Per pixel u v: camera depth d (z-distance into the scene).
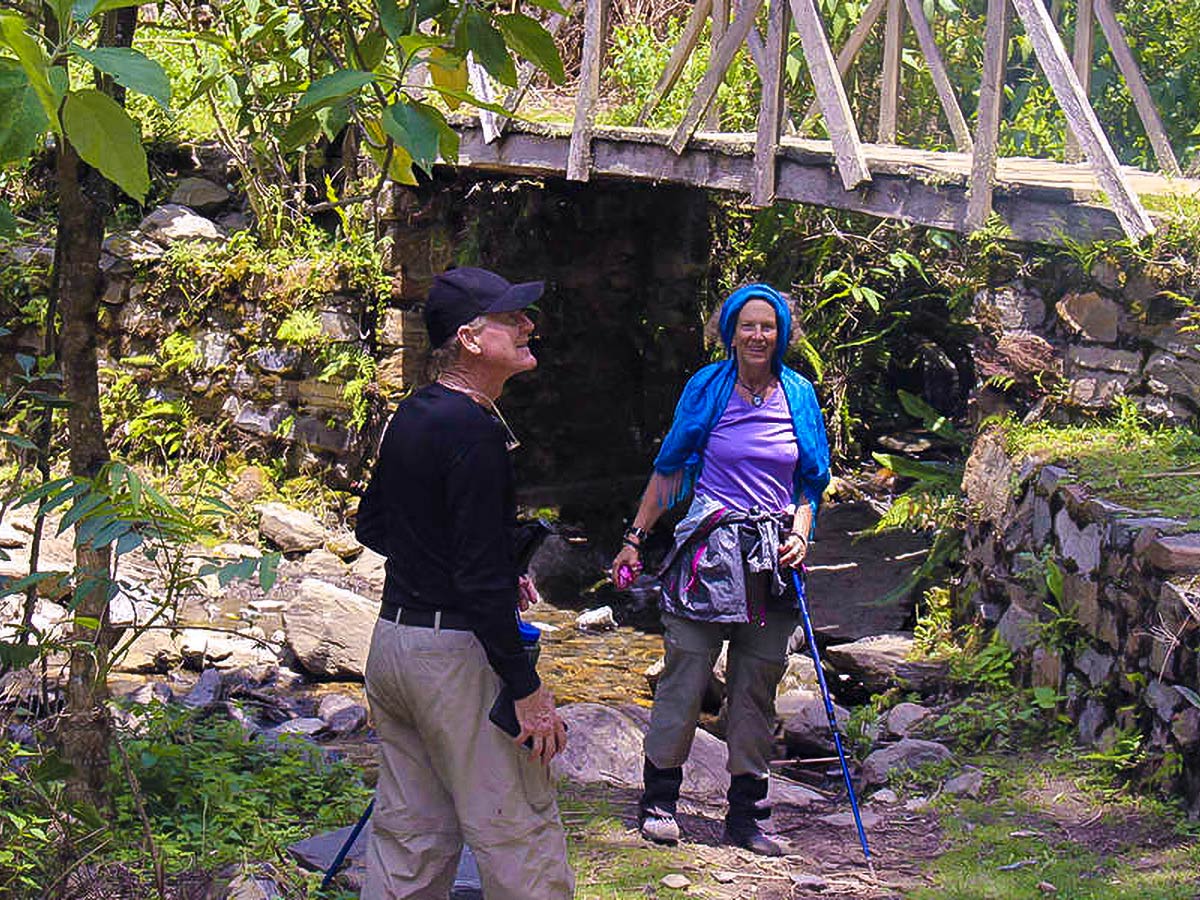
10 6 3.14
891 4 8.05
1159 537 4.79
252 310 9.98
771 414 4.40
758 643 4.35
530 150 8.02
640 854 4.34
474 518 2.90
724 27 7.56
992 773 5.03
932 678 6.22
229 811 4.27
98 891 3.53
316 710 6.80
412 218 9.59
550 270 10.13
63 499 3.28
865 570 7.94
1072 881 4.05
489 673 3.00
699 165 7.16
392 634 3.01
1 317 10.09
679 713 4.38
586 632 8.63
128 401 10.20
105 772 4.03
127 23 3.91
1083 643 5.34
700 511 4.35
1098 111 8.62
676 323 10.57
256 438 10.02
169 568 3.88
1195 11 8.37
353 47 3.47
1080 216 5.97
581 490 10.49
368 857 3.14
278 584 8.82
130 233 10.29
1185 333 6.04
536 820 3.05
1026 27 5.86
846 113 6.36
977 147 6.03
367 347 9.84
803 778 5.66
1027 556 5.77
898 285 10.37
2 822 3.56
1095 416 6.30
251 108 4.65
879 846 4.55
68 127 2.16
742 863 4.33
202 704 6.44
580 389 10.52
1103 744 5.00
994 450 6.48
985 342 6.57
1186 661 4.48
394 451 3.02
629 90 9.73
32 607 3.81
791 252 10.16
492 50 3.25
